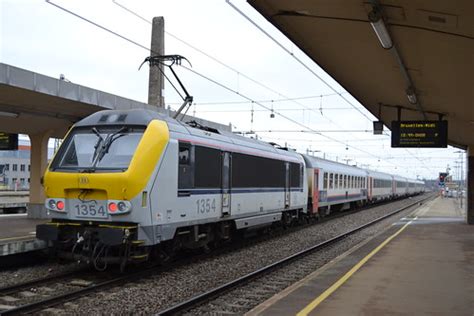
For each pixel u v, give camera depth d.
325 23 8.73
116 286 9.91
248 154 15.51
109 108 14.43
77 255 10.53
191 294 9.45
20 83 11.51
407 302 7.45
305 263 13.03
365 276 9.63
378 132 17.22
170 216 11.06
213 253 14.35
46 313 7.86
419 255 12.67
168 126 11.20
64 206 10.62
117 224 10.25
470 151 23.84
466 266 10.91
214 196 13.20
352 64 11.62
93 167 10.45
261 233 19.03
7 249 11.07
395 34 8.72
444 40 8.47
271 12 8.34
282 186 18.67
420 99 14.78
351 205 39.62
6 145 17.98
